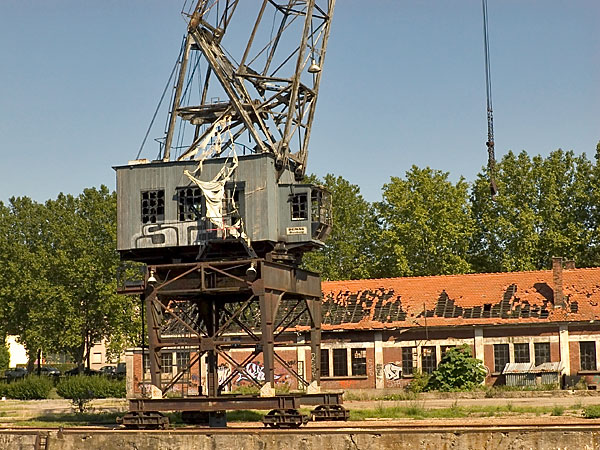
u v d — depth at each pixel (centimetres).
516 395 4869
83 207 8412
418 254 7594
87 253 8069
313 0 3647
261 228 3478
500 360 5409
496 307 5572
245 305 3647
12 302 8062
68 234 8119
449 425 2958
